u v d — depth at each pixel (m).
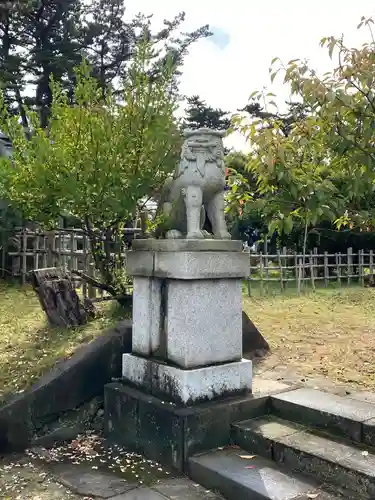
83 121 4.38
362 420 3.33
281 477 3.06
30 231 8.30
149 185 4.38
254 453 3.45
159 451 3.56
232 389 3.83
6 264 8.59
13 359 4.41
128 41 20.34
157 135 4.32
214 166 3.99
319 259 13.57
